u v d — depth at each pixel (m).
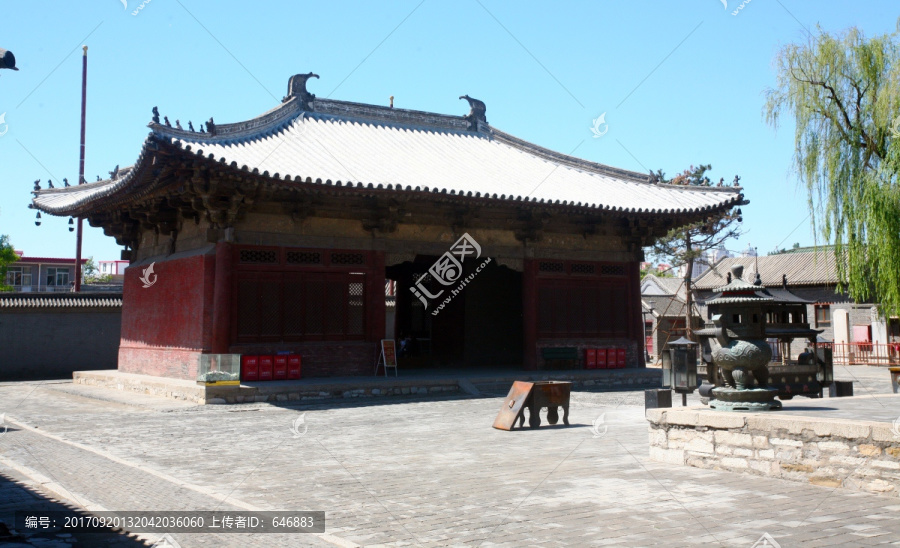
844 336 52.25
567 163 38.56
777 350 33.53
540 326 33.59
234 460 14.00
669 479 11.34
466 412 22.39
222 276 26.42
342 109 36.25
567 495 10.41
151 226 32.28
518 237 33.38
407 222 30.86
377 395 27.16
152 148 23.70
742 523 8.72
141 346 32.44
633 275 36.41
